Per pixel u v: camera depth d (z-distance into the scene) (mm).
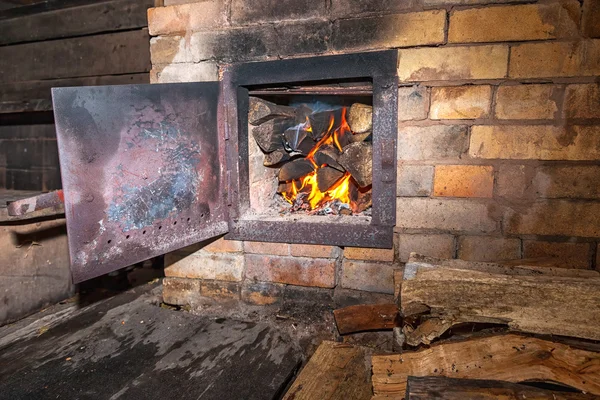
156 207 1846
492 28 1761
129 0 3021
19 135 3869
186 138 1938
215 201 2115
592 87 1701
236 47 2096
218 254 2307
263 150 2314
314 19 1966
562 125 1754
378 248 2043
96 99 1609
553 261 1788
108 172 1665
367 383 1694
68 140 1536
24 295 2463
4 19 3469
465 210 1915
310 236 2094
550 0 1690
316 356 1875
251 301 2289
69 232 1557
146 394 1662
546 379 1305
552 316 1349
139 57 3072
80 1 3170
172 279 2426
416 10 1827
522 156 1813
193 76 2188
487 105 1819
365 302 2102
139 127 1754
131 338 2076
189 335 2092
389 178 1945
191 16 2143
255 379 1748
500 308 1396
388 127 1914
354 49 1931
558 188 1798
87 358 1912
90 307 2453
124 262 1753
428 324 1462
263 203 2418
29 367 1846
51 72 3418
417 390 1259
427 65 1850
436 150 1904
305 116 2273
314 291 2176
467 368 1376
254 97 2250
